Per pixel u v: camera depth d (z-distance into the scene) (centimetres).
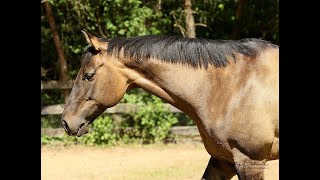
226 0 1303
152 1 1287
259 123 395
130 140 1141
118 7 1181
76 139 1129
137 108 1142
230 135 397
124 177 780
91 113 407
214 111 400
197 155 992
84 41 1288
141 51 403
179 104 411
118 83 405
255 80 400
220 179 425
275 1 1382
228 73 403
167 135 1148
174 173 804
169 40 407
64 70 1307
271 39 1409
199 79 403
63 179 787
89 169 870
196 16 1347
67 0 1175
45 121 1191
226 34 1419
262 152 400
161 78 404
